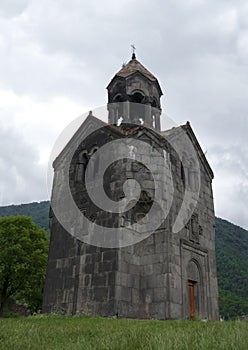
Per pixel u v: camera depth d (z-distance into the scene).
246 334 8.01
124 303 15.63
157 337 8.18
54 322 12.25
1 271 34.88
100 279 16.20
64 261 18.03
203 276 18.73
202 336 7.87
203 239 19.92
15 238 36.09
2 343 8.48
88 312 15.88
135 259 16.98
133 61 23.83
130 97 22.14
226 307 39.62
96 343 8.35
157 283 16.41
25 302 37.09
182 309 16.41
